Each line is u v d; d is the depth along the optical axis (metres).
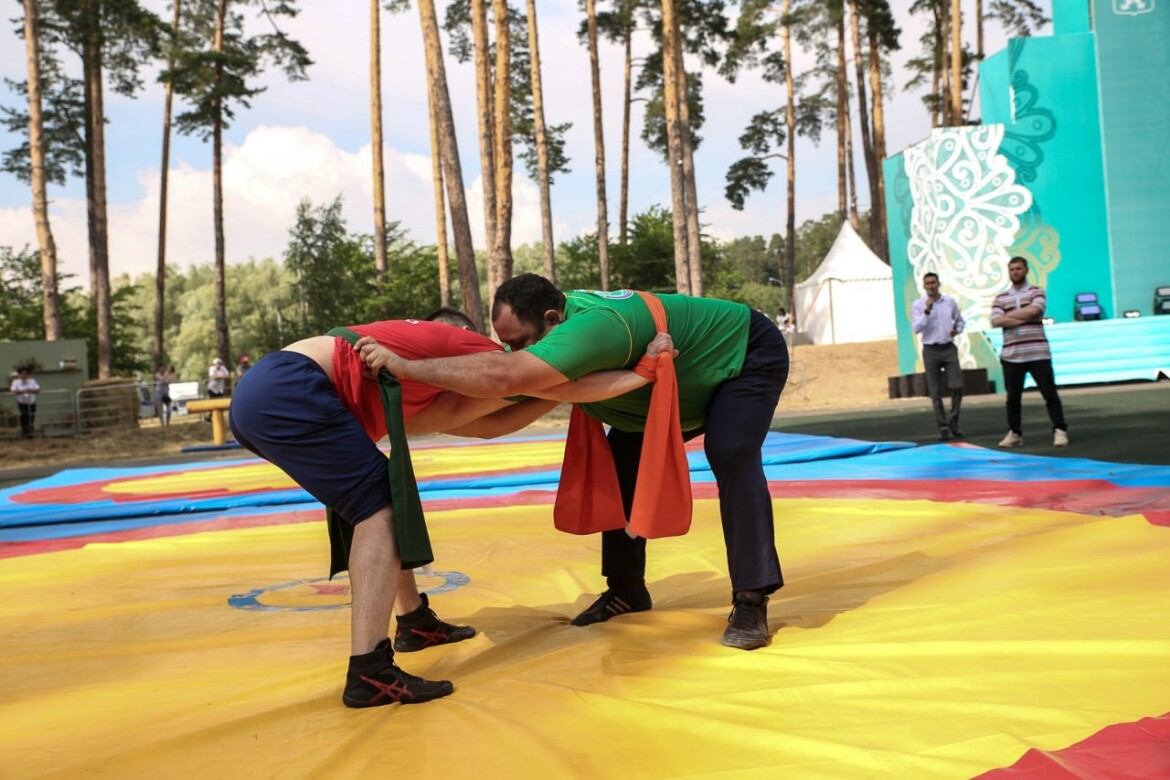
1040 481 6.34
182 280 108.75
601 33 38.50
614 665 2.93
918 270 22.03
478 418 3.46
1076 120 21.31
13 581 5.17
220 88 32.38
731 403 3.40
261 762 2.27
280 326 38.62
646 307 3.31
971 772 1.93
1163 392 15.30
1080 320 21.03
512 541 5.50
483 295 77.56
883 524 5.32
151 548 5.98
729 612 3.59
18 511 8.34
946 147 21.11
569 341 3.03
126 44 32.31
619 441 3.79
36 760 2.35
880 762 2.00
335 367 3.03
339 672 3.04
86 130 34.34
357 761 2.24
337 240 36.66
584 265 43.00
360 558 2.83
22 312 38.09
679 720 2.33
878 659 2.75
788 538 5.12
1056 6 23.56
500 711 2.54
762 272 123.12
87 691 3.02
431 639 3.41
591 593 4.12
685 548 5.05
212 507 7.82
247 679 3.06
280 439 2.87
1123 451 7.88
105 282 31.70
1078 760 1.95
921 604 3.45
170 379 30.16
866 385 24.22
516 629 3.58
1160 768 1.88
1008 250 21.14
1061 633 2.87
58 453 19.91
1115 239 21.30
